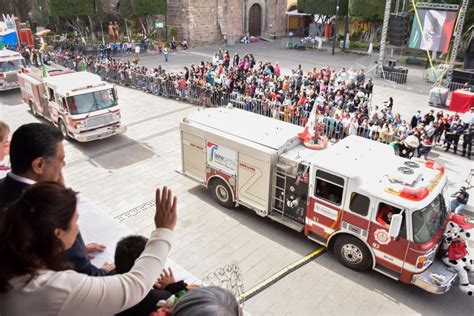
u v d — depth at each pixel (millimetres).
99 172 16234
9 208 2135
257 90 23172
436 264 9727
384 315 9234
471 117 18578
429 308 9445
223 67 28828
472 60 28469
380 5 36812
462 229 9531
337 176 9984
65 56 33719
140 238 3244
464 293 9969
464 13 25516
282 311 9328
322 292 9922
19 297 1986
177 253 11328
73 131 17953
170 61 37188
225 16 45500
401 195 9227
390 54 37344
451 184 15305
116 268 3113
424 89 27688
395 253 9445
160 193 2592
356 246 10242
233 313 1879
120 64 29672
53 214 2076
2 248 2033
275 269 10711
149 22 44094
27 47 38344
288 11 51062
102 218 4547
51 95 19344
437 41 27688
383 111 19234
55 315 1967
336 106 20859
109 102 18656
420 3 27922
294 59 37969
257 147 11586
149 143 19125
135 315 2715
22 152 2973
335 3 39750
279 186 11680
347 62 36281
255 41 48438
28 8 47844
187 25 43188
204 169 13578
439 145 18875
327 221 10609
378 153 10906
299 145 12047
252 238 12039
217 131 12828
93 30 43875
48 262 2107
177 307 1905
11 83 27625
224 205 13516
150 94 27125
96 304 2012
